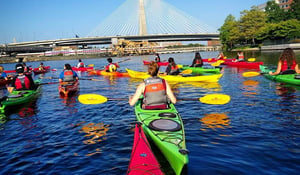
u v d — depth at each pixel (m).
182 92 9.20
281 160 3.64
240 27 67.31
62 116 6.57
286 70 9.90
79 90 10.76
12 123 6.09
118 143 4.54
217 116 5.94
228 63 20.17
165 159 3.70
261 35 58.28
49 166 3.78
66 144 4.61
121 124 5.65
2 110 7.14
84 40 98.19
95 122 5.89
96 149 4.32
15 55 101.31
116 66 17.11
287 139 4.38
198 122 5.55
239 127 5.10
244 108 6.50
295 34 48.16
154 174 2.98
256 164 3.56
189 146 4.24
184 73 12.77
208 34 97.06
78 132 5.25
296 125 5.04
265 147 4.10
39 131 5.42
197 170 3.42
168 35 93.81
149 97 4.79
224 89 9.37
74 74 10.88
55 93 10.35
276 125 5.10
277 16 61.38
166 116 4.47
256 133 4.73
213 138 4.57
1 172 3.64
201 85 10.63
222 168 3.46
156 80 4.75
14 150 4.43
